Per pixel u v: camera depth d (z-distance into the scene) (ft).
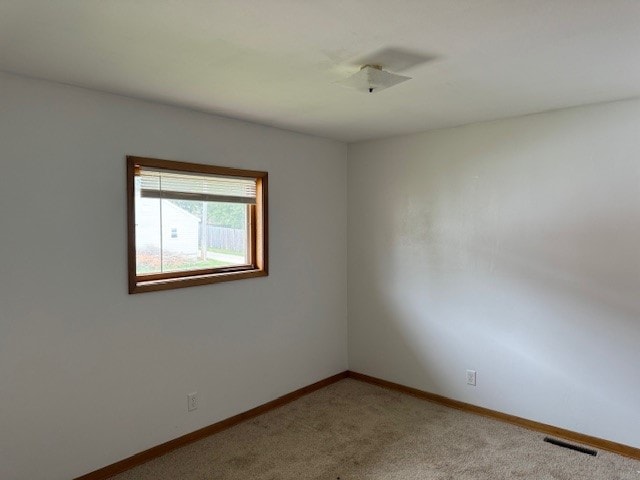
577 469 8.78
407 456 9.34
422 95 8.89
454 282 11.87
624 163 9.25
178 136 9.74
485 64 7.13
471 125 11.39
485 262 11.28
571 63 7.10
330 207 13.66
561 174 10.04
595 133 9.57
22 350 7.64
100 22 5.56
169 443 9.69
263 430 10.62
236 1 5.02
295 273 12.59
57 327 8.02
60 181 8.01
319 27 5.73
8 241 7.44
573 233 9.93
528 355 10.66
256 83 8.06
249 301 11.34
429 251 12.34
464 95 8.85
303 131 12.33
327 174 13.51
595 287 9.69
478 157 11.30
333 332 13.89
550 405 10.36
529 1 5.05
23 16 5.39
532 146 10.43
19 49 6.43
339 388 13.43
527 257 10.61
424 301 12.49
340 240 14.07
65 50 6.48
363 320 13.98
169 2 5.04
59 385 8.07
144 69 7.30
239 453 9.52
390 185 13.12
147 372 9.31
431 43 6.27
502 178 10.93
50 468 7.99
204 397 10.35
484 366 11.39
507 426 10.76
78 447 8.34
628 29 5.83
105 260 8.62
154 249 9.70
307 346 13.01
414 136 12.55
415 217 12.59
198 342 10.21
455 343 11.91
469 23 5.64
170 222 9.98
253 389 11.47
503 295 11.02
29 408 7.73
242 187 11.37
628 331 9.33
